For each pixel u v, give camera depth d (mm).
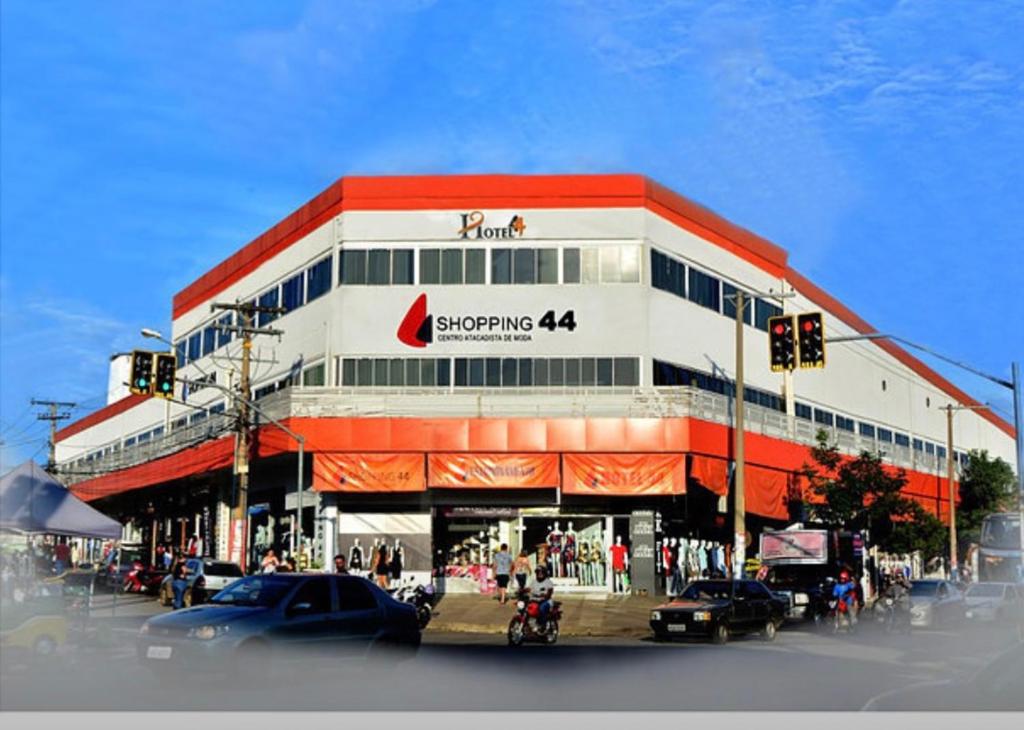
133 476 55125
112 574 45312
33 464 25984
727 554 42875
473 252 40281
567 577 38281
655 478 36906
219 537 49094
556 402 38438
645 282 39844
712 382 43156
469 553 38688
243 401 35406
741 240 46312
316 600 16844
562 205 40312
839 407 55500
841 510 43188
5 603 19922
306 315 43219
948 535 55125
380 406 38625
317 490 37562
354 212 40812
